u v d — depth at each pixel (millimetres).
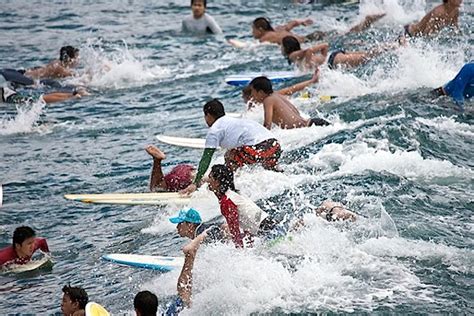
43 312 27016
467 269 26516
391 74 45469
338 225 28734
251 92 40875
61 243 31953
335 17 65250
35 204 35469
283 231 27812
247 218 27672
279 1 72250
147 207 34188
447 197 31844
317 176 34188
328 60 47875
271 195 32625
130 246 31078
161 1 74250
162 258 28938
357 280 25891
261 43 58719
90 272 29438
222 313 24719
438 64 45969
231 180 27906
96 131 44000
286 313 24453
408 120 39156
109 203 34531
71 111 47188
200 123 44312
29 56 57844
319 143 37438
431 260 27000
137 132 43531
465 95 41844
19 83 50000
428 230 28984
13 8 71312
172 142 41344
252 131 34812
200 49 58500
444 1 51625
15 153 41281
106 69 52562
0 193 35219
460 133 38125
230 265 26281
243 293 25297
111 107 47688
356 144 36906
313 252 27234
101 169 38812
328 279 25938
